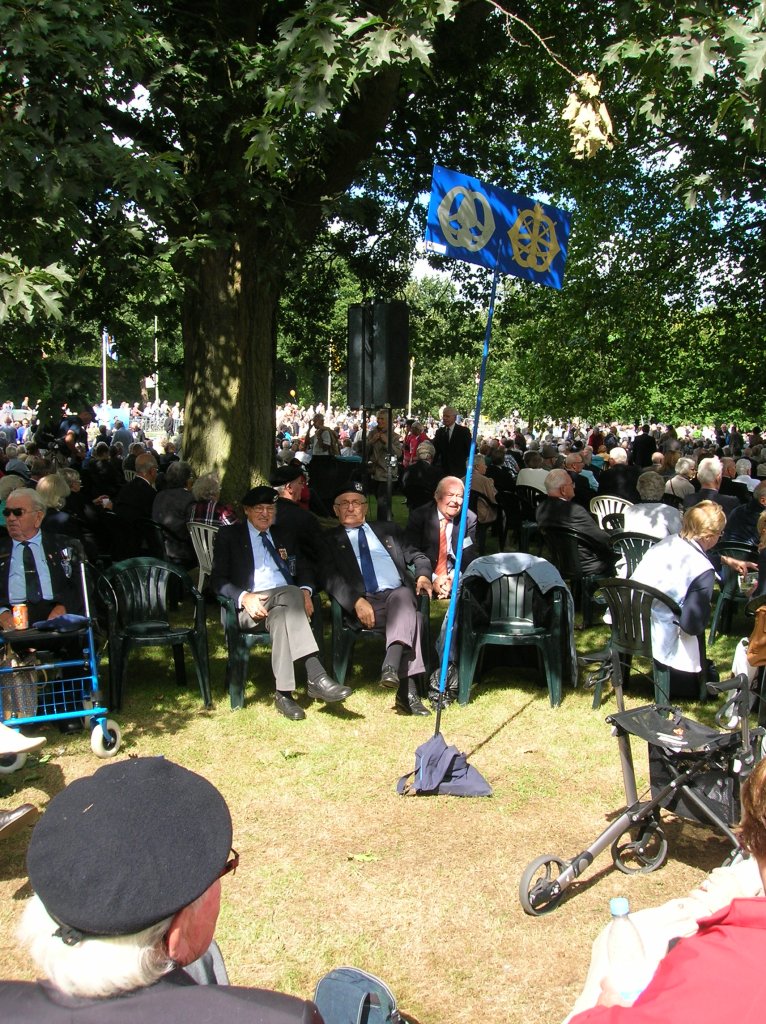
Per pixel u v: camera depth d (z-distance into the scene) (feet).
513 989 10.39
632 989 6.32
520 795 15.33
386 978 10.58
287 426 114.83
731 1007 4.51
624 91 34.99
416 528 23.02
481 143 45.50
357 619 20.34
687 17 18.13
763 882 5.63
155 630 20.08
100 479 40.22
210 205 30.17
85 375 22.47
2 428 82.53
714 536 18.33
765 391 46.26
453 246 16.70
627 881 12.60
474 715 19.27
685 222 48.55
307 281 52.49
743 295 46.42
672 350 53.47
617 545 24.82
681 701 20.16
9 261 17.06
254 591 19.95
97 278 28.09
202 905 4.22
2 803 15.06
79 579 19.07
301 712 18.97
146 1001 3.92
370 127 31.91
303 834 14.02
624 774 12.96
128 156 20.03
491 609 20.90
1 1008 3.95
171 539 28.30
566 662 21.03
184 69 26.63
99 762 16.69
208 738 17.90
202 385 32.81
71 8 18.75
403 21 19.03
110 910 3.86
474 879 12.68
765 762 5.74
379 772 16.28
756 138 17.74
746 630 26.68
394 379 29.09
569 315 56.24
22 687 16.19
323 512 45.03
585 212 53.67
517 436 76.13
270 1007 4.00
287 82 22.75
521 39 39.34
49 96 18.97
